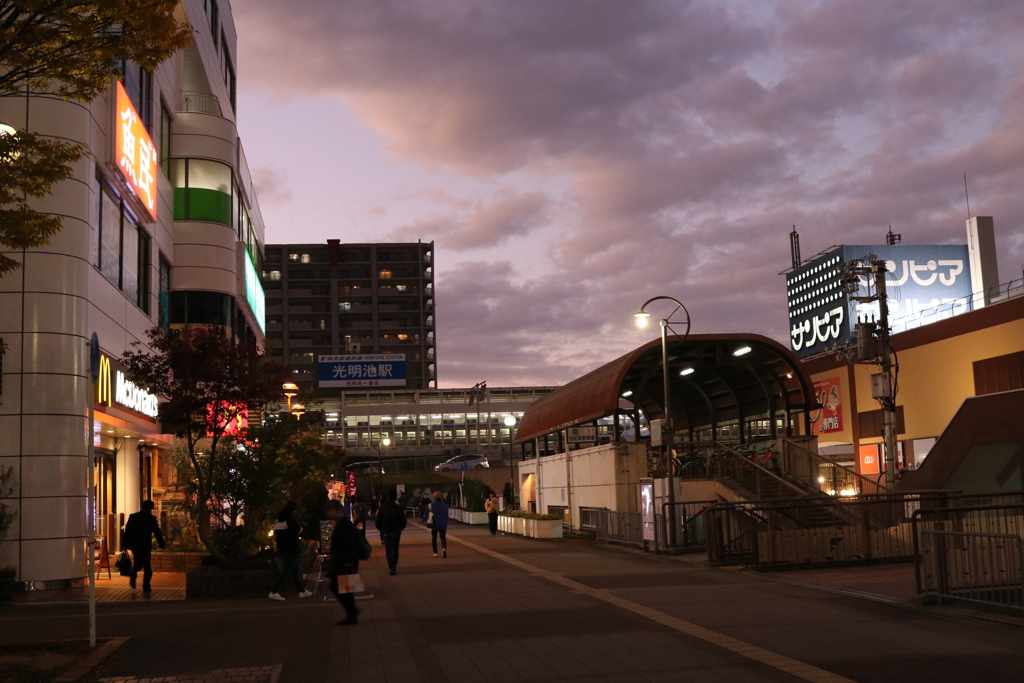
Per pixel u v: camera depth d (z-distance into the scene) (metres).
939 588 12.25
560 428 37.91
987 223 69.19
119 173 22.12
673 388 35.41
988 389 42.44
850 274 34.78
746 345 29.77
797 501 18.88
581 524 33.31
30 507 18.05
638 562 21.16
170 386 17.62
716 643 9.84
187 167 31.75
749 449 29.98
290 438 21.14
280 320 147.12
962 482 33.28
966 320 43.81
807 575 16.86
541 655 9.49
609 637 10.46
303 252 149.25
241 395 17.55
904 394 48.44
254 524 19.70
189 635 11.54
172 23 9.86
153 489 29.73
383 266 150.50
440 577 18.91
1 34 8.80
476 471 76.50
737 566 18.97
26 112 18.80
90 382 10.57
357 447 109.31
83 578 18.58
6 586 16.20
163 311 29.78
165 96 30.23
